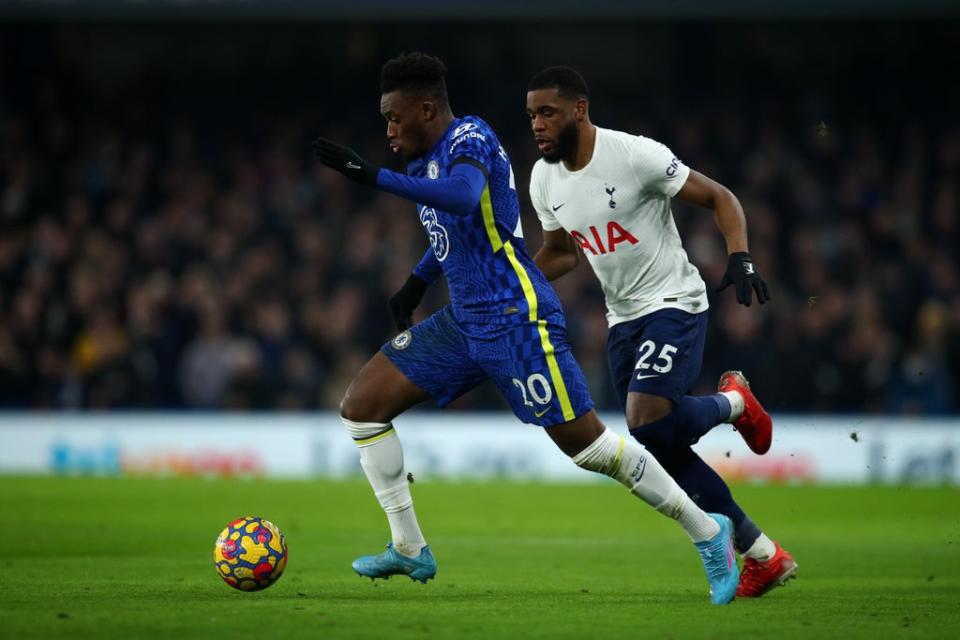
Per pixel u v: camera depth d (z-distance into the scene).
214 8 73.06
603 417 61.78
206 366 63.84
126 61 85.50
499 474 59.16
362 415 21.34
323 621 17.55
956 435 57.72
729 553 20.55
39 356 65.62
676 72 84.50
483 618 18.20
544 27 84.81
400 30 84.81
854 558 30.00
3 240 74.38
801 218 74.81
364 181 18.70
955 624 18.17
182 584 22.23
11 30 83.62
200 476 57.66
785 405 60.91
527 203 78.06
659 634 16.84
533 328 20.39
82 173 79.69
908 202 76.19
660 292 22.64
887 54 83.50
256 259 69.19
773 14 72.31
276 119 83.25
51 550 28.97
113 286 69.94
